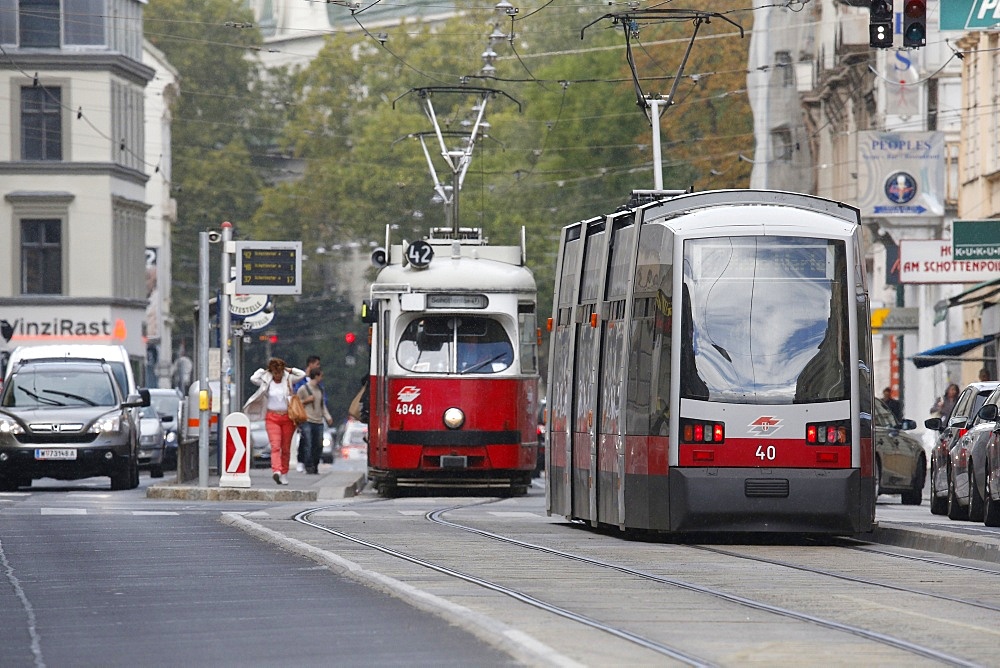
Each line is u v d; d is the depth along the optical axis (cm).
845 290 6475
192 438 11206
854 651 3516
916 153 14662
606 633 3716
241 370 12888
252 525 7069
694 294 6438
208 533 6850
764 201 6731
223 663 3425
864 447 6412
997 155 15375
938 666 3331
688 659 3347
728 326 6419
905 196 14638
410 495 10938
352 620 4038
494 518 8081
